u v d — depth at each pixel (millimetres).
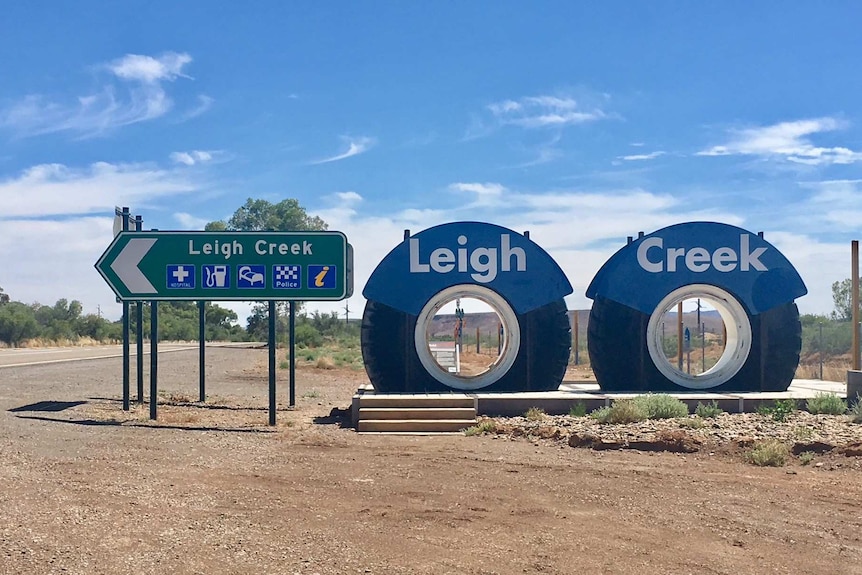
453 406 15797
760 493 9742
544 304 18141
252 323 98500
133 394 21391
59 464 10742
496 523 8281
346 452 12539
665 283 18453
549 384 18125
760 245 18625
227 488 9633
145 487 9492
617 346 18328
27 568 6508
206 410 17922
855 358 19562
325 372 34156
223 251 16109
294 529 7895
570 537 7801
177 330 92562
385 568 6785
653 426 14062
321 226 82375
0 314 67125
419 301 18031
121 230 17891
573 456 12172
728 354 19000
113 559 6816
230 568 6684
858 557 7297
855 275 19641
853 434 12953
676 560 7129
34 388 22062
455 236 18172
